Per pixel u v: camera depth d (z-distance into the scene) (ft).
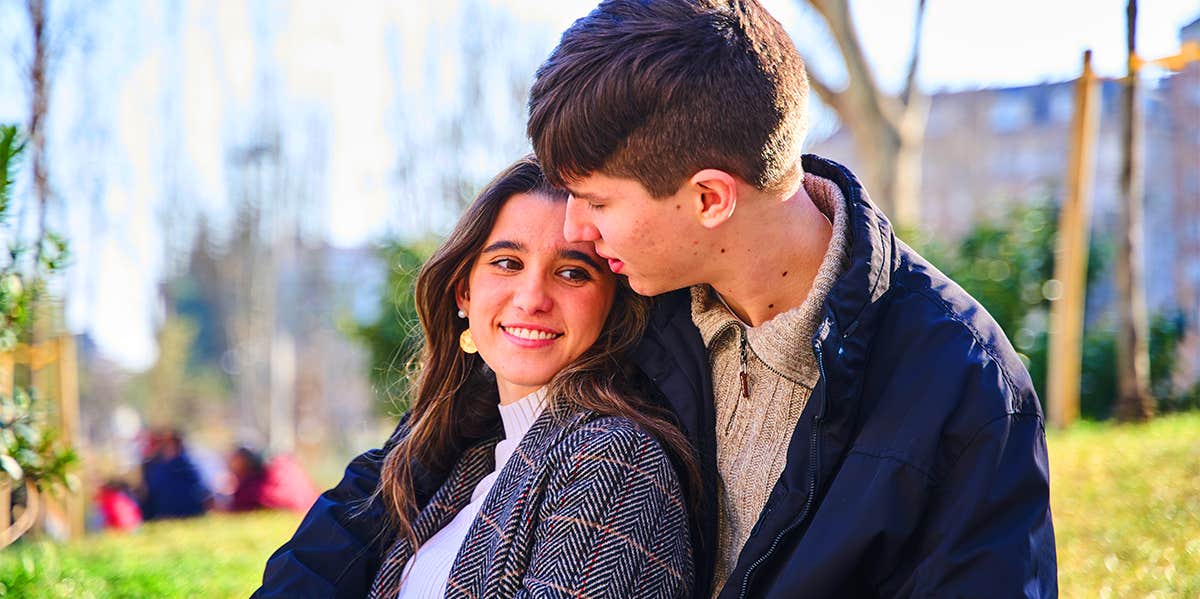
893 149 38.96
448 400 8.19
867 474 6.06
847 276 6.29
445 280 7.91
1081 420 28.73
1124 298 27.37
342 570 8.07
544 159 6.58
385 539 8.20
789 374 6.64
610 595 6.37
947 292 6.56
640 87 6.11
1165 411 30.45
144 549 18.89
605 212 6.53
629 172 6.29
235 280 114.32
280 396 116.06
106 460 57.47
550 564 6.52
